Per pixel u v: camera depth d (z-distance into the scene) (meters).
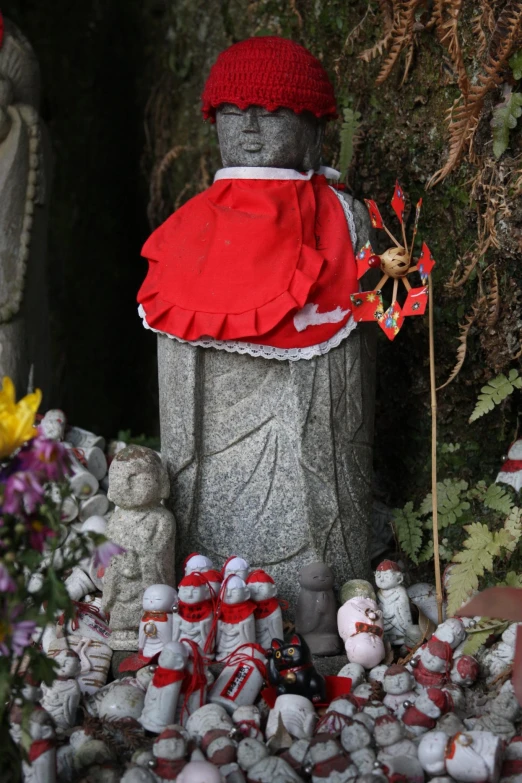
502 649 2.80
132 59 5.24
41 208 3.88
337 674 2.84
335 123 3.94
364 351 3.09
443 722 2.46
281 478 3.04
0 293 3.69
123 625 2.89
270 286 2.89
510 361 3.27
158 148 4.79
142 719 2.47
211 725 2.42
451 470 3.57
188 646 2.53
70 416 5.28
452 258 3.45
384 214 3.69
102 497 3.30
